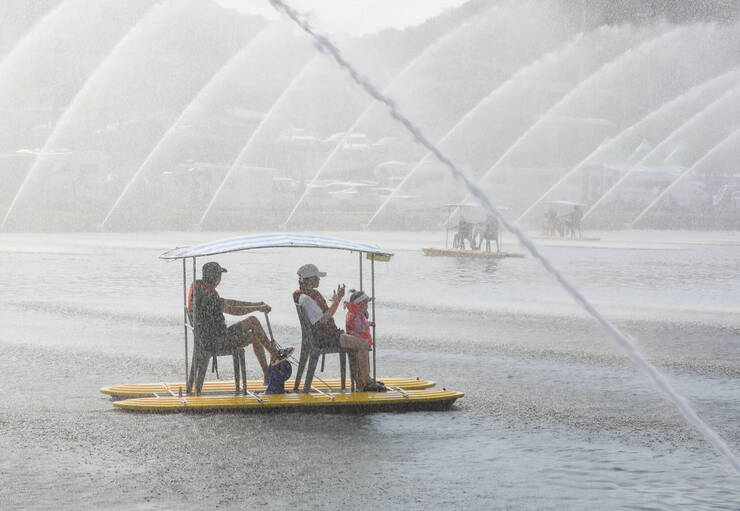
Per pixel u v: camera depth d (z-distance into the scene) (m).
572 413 32.81
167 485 24.53
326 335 33.75
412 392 33.91
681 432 30.23
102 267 93.56
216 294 33.69
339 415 32.22
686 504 23.39
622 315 59.78
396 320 57.34
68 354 44.75
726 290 74.62
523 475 25.53
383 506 23.02
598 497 23.88
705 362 43.22
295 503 23.20
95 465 26.28
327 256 113.44
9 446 28.17
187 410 32.44
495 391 36.59
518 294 71.81
